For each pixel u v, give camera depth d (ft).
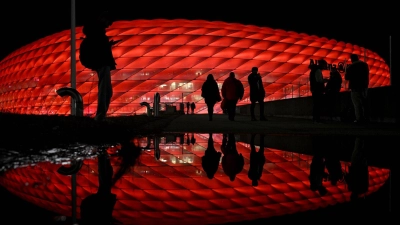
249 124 45.60
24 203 6.50
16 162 12.30
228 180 9.71
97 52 27.89
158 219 5.94
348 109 48.83
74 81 47.16
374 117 46.55
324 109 59.16
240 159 14.34
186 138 25.43
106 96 28.76
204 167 12.16
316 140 23.18
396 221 5.34
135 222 5.74
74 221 5.46
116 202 7.11
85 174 10.35
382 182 9.13
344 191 8.09
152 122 45.96
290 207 6.70
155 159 14.21
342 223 5.29
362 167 11.99
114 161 13.47
